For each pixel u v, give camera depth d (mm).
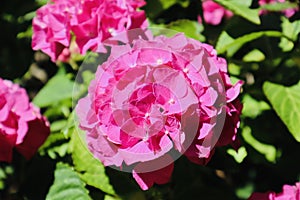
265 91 873
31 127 839
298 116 845
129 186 841
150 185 729
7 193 931
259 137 904
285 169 933
